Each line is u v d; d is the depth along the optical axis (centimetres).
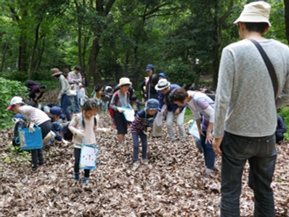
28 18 1983
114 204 397
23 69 2734
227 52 233
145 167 565
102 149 702
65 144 712
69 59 3075
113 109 683
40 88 884
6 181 500
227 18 2023
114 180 493
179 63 1967
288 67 238
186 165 567
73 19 1662
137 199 411
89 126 471
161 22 2406
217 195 421
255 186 264
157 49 1969
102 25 1702
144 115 564
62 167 568
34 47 2142
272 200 260
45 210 385
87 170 475
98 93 1330
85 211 376
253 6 245
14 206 398
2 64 2633
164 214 362
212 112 429
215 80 2058
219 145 244
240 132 238
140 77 2417
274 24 1395
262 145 240
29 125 568
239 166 251
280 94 253
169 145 709
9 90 1074
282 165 550
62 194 438
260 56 229
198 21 2006
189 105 459
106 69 2494
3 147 691
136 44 2017
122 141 727
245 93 232
